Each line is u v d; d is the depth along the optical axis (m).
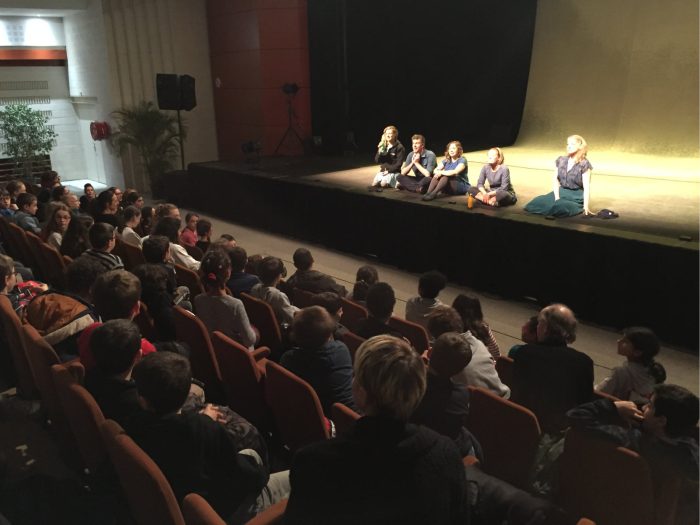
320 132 10.73
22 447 3.02
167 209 5.63
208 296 3.34
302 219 7.79
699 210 5.76
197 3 11.41
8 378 3.63
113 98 11.04
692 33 8.46
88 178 13.05
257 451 2.33
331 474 1.23
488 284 5.83
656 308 4.70
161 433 1.86
